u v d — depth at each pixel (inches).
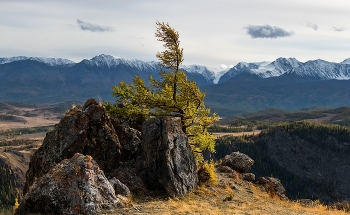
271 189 1519.4
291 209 1181.1
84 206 851.4
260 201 1283.2
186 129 1387.8
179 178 1139.9
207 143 1360.7
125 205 933.2
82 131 1161.4
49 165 1120.8
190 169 1201.4
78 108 1259.2
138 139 1311.5
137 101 1380.4
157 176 1154.7
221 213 945.5
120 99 1440.7
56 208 855.1
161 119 1232.8
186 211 930.7
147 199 1057.5
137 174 1176.2
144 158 1206.3
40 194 876.6
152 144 1189.1
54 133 1181.7
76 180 896.9
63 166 940.0
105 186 935.0
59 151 1132.5
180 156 1177.4
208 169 1341.0
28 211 864.3
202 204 1050.1
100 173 960.9
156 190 1143.0
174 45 1348.4
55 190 878.4
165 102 1353.3
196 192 1187.3
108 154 1192.8
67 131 1162.6
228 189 1344.7
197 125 1406.3
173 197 1093.8
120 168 1185.4
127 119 1380.4
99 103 1248.2
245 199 1269.7
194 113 1349.7
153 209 932.6
